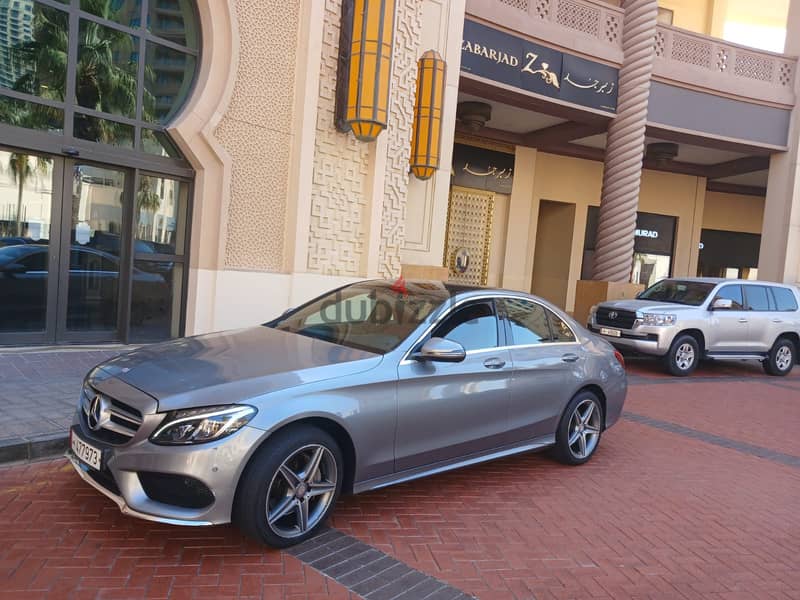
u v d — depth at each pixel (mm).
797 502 5215
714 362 14203
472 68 11938
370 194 9977
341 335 4586
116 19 7754
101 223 7906
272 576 3303
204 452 3240
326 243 9617
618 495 5012
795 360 13281
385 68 9156
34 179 7312
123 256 8094
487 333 4887
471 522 4238
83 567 3244
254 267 8883
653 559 3938
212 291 8461
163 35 8164
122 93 7867
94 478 3590
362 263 10102
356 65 9102
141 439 3307
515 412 4934
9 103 7031
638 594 3488
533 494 4871
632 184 14133
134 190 8008
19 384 5969
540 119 15406
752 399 9867
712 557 4031
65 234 7602
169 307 8562
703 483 5492
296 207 9047
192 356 3979
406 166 10625
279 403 3469
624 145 14078
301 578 3307
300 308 5305
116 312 8164
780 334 12695
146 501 3307
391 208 10500
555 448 5531
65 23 7344
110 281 8055
